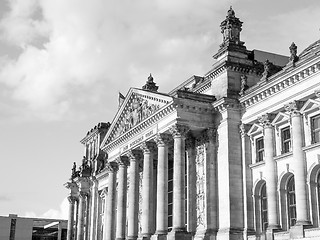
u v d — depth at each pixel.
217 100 71.56
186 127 71.50
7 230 184.62
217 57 76.75
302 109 60.59
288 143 63.81
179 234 68.00
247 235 66.12
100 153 127.19
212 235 69.12
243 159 69.31
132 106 86.62
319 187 58.78
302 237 56.28
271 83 64.19
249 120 69.06
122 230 86.62
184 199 70.38
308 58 58.09
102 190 121.75
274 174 64.06
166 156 74.81
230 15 77.56
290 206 62.94
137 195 84.38
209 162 72.31
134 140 84.44
